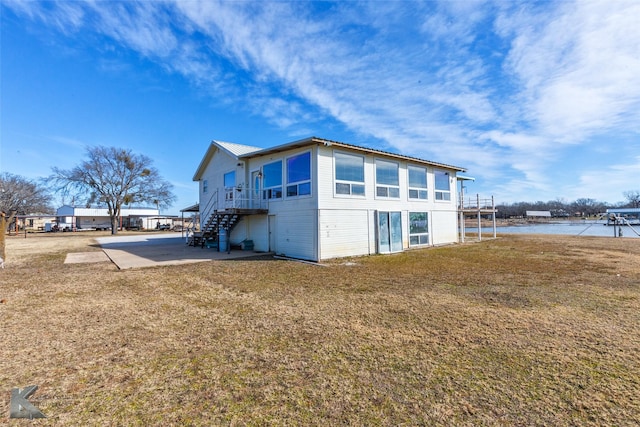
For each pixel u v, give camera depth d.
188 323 4.51
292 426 2.19
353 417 2.28
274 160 13.75
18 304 5.63
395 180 14.66
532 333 3.93
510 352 3.38
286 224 12.97
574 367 3.03
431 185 16.72
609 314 4.64
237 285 7.13
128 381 2.88
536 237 21.94
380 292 6.29
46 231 45.34
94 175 36.31
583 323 4.26
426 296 5.90
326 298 5.86
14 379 2.92
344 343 3.70
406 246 14.84
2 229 10.41
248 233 15.36
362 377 2.88
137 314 4.96
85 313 5.04
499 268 9.02
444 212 17.45
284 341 3.79
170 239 26.33
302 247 12.11
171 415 2.35
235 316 4.81
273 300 5.76
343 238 12.27
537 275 7.82
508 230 36.53
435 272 8.54
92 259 12.46
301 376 2.92
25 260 12.22
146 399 2.57
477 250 14.02
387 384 2.75
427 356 3.32
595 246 14.76
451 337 3.84
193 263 10.82
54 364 3.24
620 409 2.34
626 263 9.49
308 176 11.99
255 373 3.00
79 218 55.25
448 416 2.27
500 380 2.79
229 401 2.53
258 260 11.51
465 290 6.34
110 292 6.55
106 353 3.50
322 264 10.35
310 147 11.93
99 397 2.61
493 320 4.44
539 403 2.43
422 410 2.36
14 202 44.16
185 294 6.30
